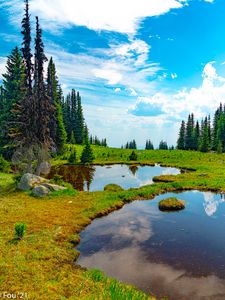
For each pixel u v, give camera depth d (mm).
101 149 83875
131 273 12656
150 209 23406
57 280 10641
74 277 11047
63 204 22828
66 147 71062
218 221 20391
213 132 103688
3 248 12984
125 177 41531
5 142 45875
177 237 17141
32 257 12438
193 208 23828
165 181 37312
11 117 46469
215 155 73312
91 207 22016
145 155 73375
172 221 20297
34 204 22250
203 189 31172
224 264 13586
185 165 54562
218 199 26984
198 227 19031
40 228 16609
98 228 18531
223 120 95875
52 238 15312
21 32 31188
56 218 18969
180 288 11438
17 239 14273
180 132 107688
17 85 47812
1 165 38406
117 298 9422
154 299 10188
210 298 10773
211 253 14859
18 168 36094
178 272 12797
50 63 68250
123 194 26797
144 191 28312
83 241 16281
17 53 49719
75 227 17828
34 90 33000
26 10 30734
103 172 46562
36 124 33375
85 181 37469
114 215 21578
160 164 57875
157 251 15055
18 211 19875
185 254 14719
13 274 10625
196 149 99375
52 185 27047
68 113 92812
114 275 12422
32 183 27453
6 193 25891
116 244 15945
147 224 19562
